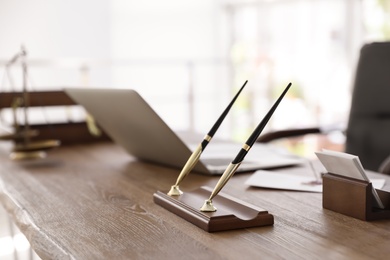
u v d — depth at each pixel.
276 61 5.38
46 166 1.33
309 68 4.96
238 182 1.08
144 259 0.62
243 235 0.71
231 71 5.97
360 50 1.68
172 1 6.13
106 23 5.83
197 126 6.18
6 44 5.39
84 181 1.13
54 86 5.53
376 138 1.60
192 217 0.77
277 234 0.71
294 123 5.12
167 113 6.25
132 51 5.99
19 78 5.26
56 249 0.69
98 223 0.79
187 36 6.21
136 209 0.87
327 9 4.69
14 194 1.02
